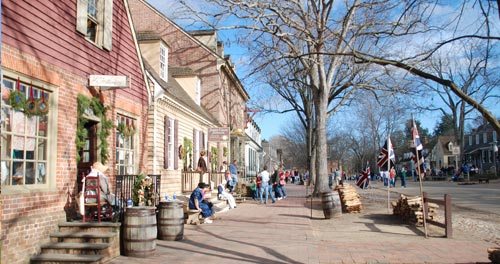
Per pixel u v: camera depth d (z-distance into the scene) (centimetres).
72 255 852
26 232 828
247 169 4425
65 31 979
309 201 2367
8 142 811
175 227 1123
